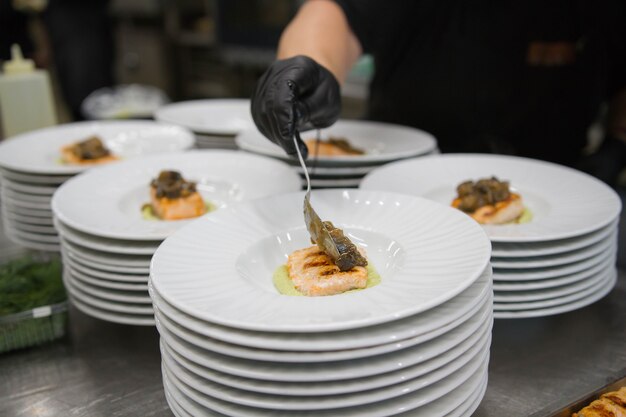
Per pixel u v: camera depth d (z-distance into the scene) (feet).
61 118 13.37
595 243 3.50
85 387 3.09
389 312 2.23
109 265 3.38
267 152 5.08
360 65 10.62
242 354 2.20
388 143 5.69
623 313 3.63
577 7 6.07
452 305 2.41
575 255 3.35
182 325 2.37
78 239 3.49
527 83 6.32
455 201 4.25
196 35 16.42
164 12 16.92
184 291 2.54
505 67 6.27
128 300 3.35
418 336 2.25
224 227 3.28
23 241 4.74
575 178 4.30
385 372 2.24
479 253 2.71
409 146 5.49
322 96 3.74
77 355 3.38
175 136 6.05
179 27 16.83
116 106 9.60
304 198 3.43
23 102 6.38
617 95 6.60
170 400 2.65
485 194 4.09
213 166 4.97
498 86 6.33
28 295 3.59
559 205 3.94
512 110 6.41
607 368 3.10
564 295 3.36
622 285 3.92
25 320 3.37
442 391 2.38
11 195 4.75
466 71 6.33
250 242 3.23
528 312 3.30
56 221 3.80
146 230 3.51
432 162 4.85
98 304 3.43
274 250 3.34
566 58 6.25
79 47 12.12
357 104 10.69
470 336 2.49
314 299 2.47
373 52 6.20
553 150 6.62
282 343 2.15
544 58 6.23
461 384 2.53
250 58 14.39
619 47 6.37
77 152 5.34
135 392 3.03
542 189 4.30
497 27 6.13
